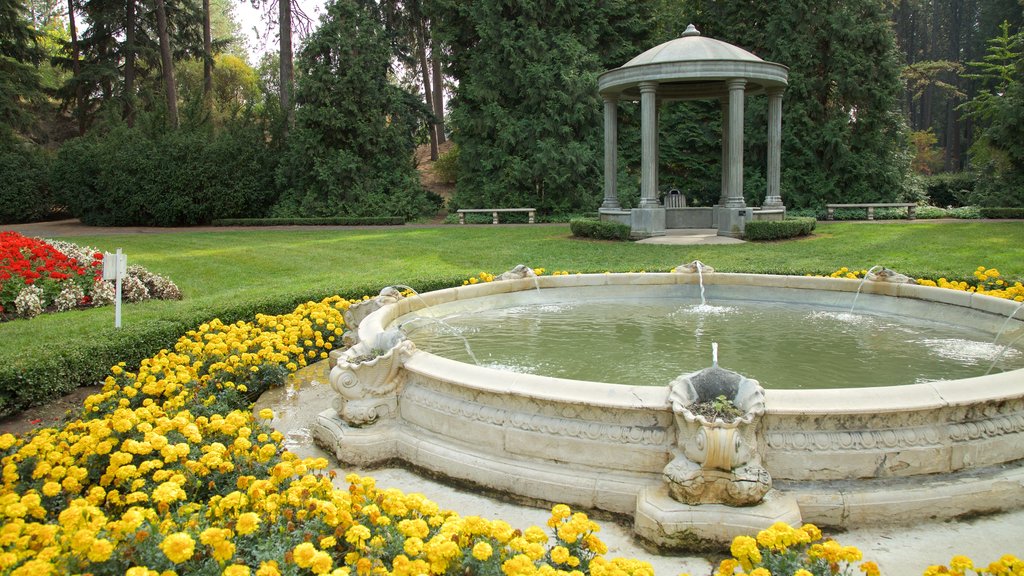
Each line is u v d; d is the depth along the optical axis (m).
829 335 7.12
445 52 30.09
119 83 35.28
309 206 26.39
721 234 18.88
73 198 26.08
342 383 4.99
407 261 16.77
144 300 11.92
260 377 6.75
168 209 25.34
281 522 3.34
